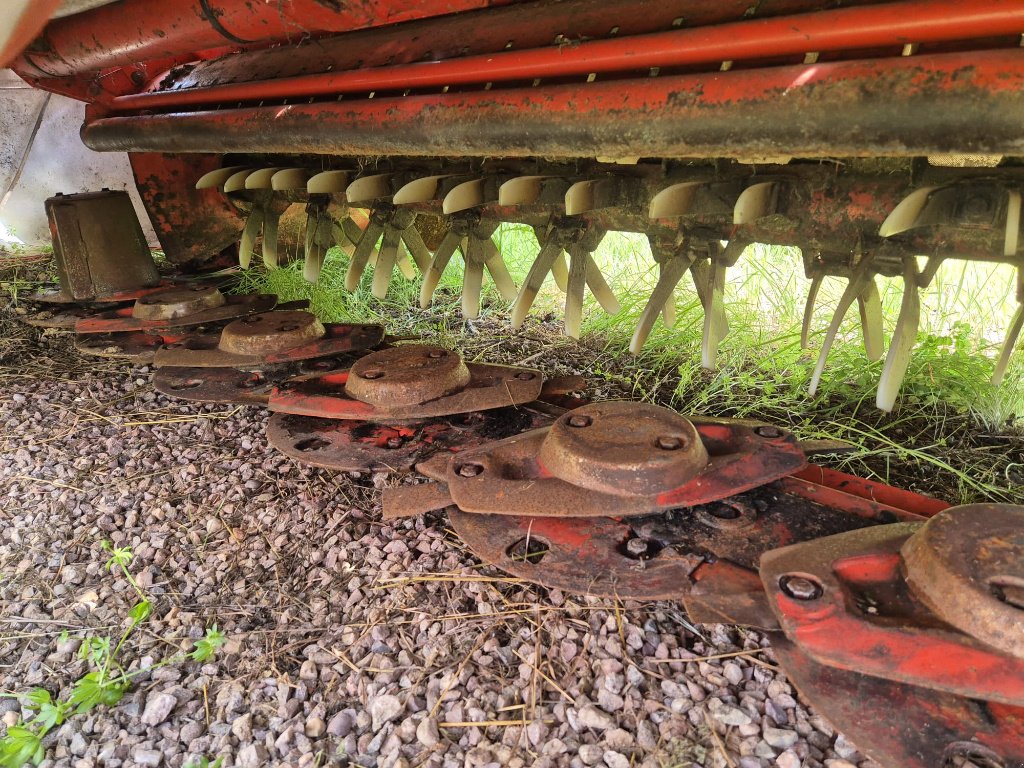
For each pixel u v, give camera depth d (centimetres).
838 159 187
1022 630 126
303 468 255
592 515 175
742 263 389
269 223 365
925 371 292
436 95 209
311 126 238
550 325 386
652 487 174
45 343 383
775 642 150
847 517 180
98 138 338
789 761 141
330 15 217
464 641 178
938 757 128
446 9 209
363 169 293
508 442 207
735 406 292
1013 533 144
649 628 176
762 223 206
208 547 220
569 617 182
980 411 277
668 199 187
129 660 181
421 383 229
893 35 135
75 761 154
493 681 167
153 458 268
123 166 620
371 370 239
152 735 160
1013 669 128
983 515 149
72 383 332
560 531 184
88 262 355
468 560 204
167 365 290
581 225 247
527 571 174
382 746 154
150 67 350
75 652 184
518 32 202
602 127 175
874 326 213
